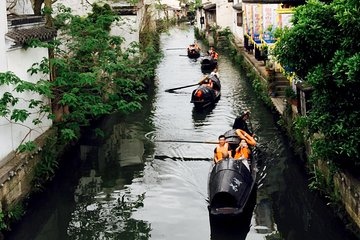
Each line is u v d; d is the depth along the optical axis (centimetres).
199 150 1811
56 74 1686
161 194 1462
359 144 1102
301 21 1169
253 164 1511
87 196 1481
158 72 3578
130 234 1243
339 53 1076
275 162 1659
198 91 2428
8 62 1361
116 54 1941
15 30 1434
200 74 3459
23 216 1294
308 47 1175
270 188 1484
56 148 1606
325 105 1159
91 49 1845
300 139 1588
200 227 1253
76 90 1580
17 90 1302
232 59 4000
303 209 1374
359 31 1049
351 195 1126
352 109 1131
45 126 1608
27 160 1359
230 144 1620
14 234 1229
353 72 1001
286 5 2120
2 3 1309
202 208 1357
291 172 1583
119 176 1623
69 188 1548
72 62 1773
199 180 1541
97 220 1331
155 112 2395
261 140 1862
